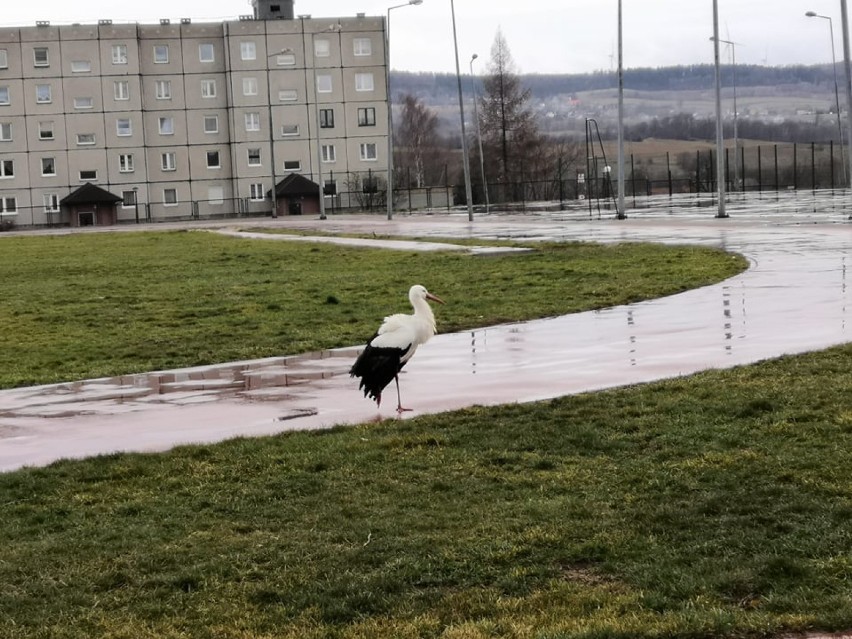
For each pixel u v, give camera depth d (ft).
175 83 348.18
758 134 582.76
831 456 31.63
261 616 23.41
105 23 342.64
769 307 64.75
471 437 37.17
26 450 39.60
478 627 21.91
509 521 28.19
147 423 43.39
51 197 343.67
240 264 130.62
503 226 186.09
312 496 31.60
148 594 24.85
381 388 42.04
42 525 30.22
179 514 30.60
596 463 33.27
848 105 153.99
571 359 52.13
